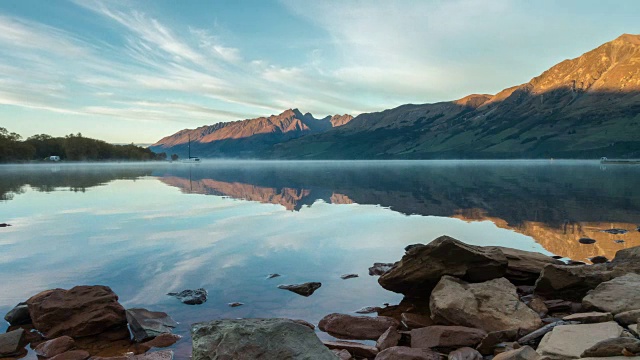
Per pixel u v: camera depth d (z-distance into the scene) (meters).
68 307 8.95
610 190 44.38
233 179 73.75
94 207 29.81
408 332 8.61
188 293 10.83
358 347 7.72
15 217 24.64
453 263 11.34
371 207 30.58
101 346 8.15
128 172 106.88
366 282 12.27
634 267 10.79
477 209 29.17
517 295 9.76
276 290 11.38
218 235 19.06
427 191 45.97
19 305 9.52
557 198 36.31
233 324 6.28
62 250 15.76
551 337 6.82
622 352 5.57
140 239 18.00
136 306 10.00
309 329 6.20
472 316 8.72
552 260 12.89
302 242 17.66
